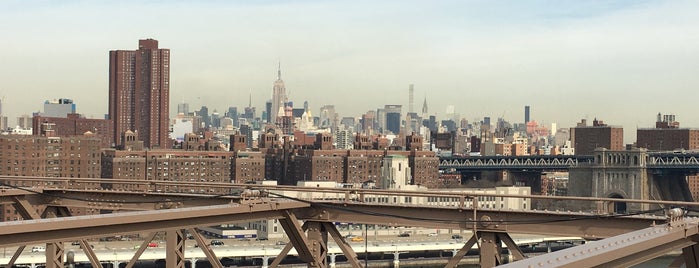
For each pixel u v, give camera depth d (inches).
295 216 1067.9
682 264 807.1
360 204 1063.6
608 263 619.8
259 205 1013.2
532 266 547.8
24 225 780.0
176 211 912.9
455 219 1013.8
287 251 1069.8
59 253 1139.3
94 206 1277.1
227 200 1147.3
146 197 1233.4
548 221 967.0
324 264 1070.4
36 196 1284.4
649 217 919.0
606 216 940.0
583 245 640.4
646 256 689.0
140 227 884.0
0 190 1220.5
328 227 1072.2
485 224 996.6
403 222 1044.5
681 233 735.7
